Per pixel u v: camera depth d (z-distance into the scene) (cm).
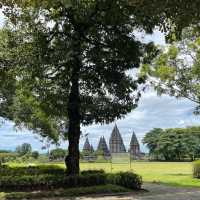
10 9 2034
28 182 2358
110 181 2520
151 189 2652
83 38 2453
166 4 1005
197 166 3734
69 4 2158
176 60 3828
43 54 2397
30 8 2273
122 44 2470
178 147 13500
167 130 13950
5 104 3569
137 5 1046
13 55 2412
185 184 3089
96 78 2536
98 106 2539
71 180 2419
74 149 2575
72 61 2464
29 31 2412
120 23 2314
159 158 13862
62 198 2144
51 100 2605
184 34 3631
